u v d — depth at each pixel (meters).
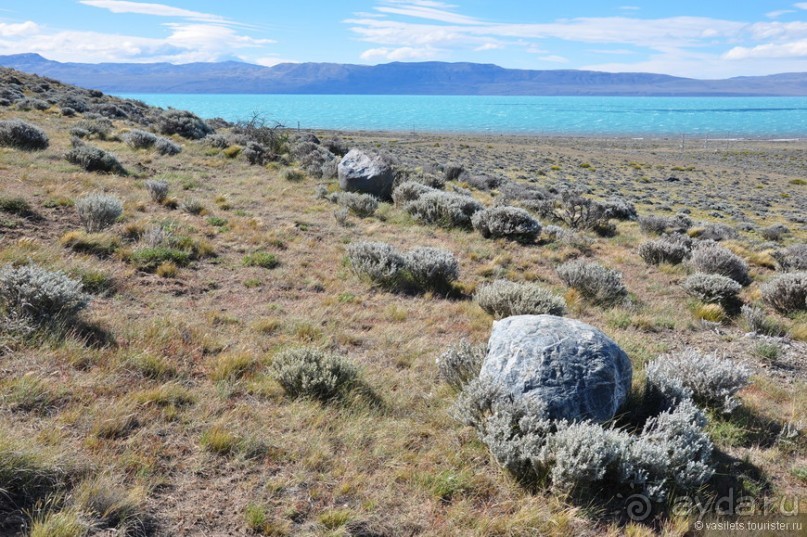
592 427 4.92
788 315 11.30
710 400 6.59
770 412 6.76
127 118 38.06
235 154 25.52
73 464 4.13
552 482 4.77
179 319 7.54
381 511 4.27
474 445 5.40
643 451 4.87
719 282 11.70
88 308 7.35
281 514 4.08
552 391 5.31
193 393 5.61
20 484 3.82
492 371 5.65
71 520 3.55
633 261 15.05
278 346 7.24
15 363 5.48
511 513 4.46
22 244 8.96
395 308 9.27
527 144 140.75
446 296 10.56
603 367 5.50
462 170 39.06
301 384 5.98
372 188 20.25
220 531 3.84
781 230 31.89
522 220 15.80
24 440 4.16
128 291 8.38
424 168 37.44
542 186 46.84
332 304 9.29
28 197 11.90
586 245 16.27
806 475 5.36
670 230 23.25
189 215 13.64
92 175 15.74
